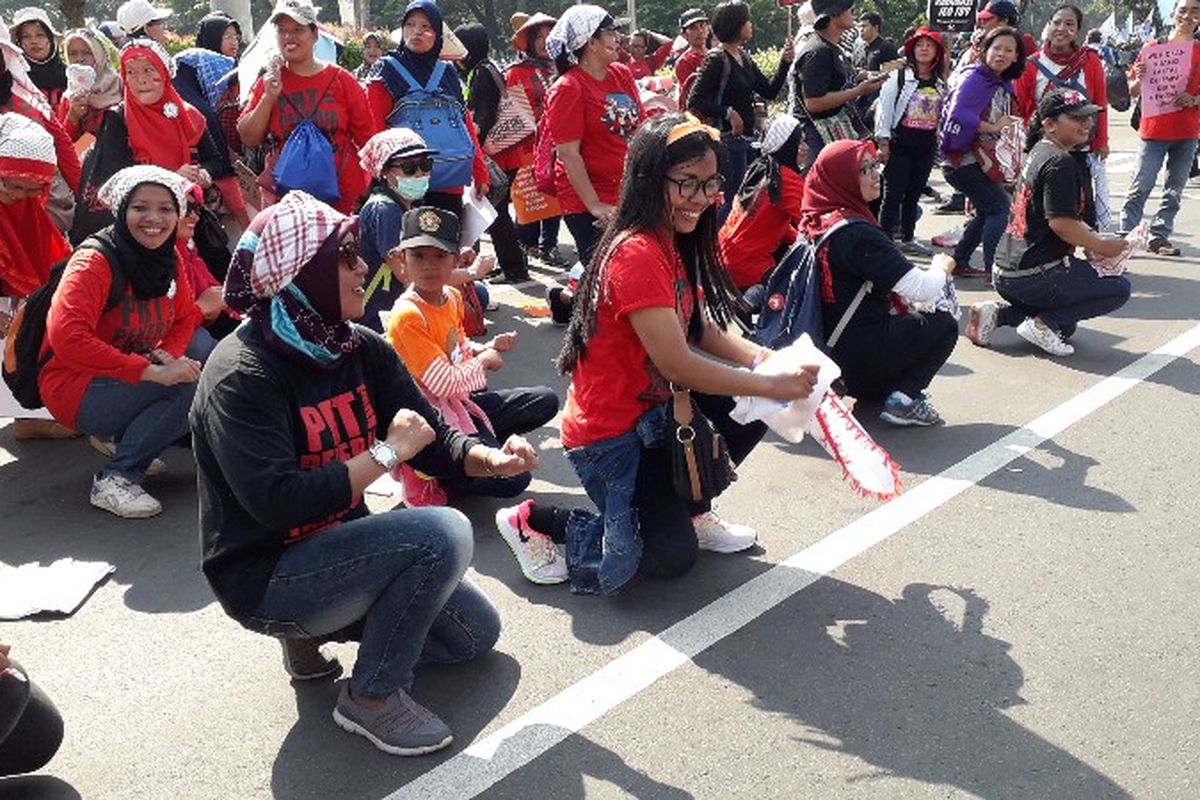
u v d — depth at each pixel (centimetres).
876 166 502
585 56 629
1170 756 294
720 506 448
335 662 344
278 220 274
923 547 408
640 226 344
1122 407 538
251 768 303
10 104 585
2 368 502
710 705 321
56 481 501
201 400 282
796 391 347
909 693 323
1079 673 330
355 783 295
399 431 289
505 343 476
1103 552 400
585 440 368
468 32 825
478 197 679
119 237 445
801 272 509
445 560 296
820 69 788
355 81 622
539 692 330
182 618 383
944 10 1203
